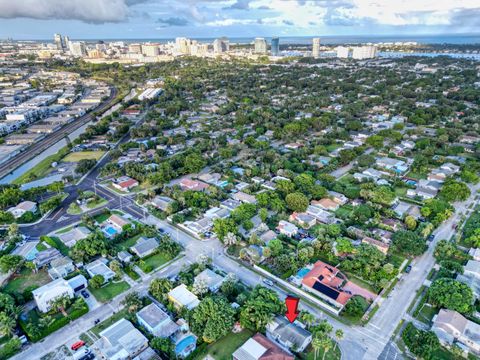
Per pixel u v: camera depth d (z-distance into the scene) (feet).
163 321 355.97
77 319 371.76
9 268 431.43
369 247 451.12
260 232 523.29
